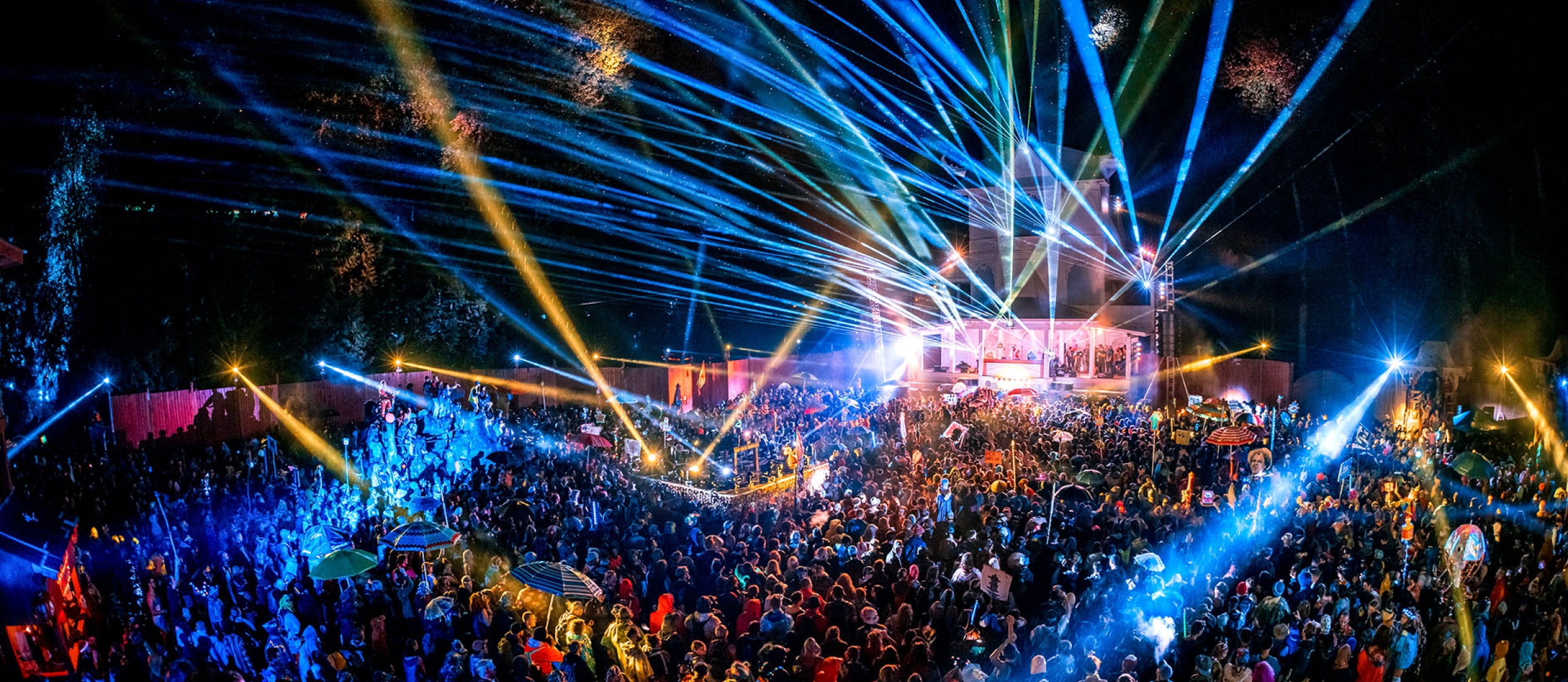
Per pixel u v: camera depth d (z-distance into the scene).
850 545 18.12
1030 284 53.31
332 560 14.84
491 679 12.41
